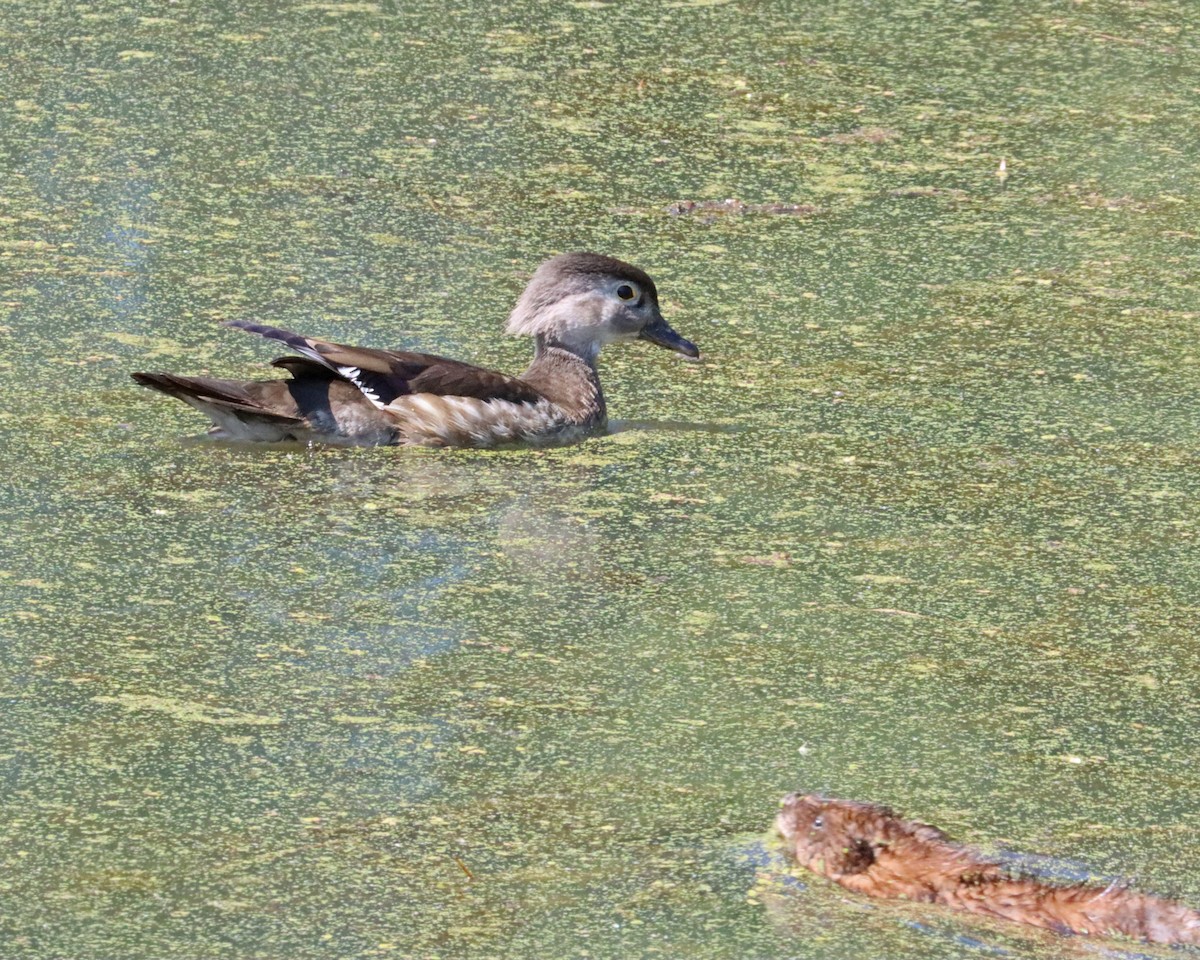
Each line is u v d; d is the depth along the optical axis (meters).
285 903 8.05
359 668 10.22
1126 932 7.74
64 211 17.05
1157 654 10.58
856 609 11.04
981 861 8.19
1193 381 14.62
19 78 20.14
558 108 20.05
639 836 8.62
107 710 9.70
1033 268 16.73
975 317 15.76
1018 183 18.59
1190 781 9.21
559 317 14.25
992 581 11.44
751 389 14.45
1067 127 20.03
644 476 13.02
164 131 18.95
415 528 12.05
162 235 16.66
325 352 13.34
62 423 13.38
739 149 19.17
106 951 7.67
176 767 9.16
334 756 9.29
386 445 13.46
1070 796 9.05
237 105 19.72
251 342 14.71
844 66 21.61
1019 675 10.29
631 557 11.68
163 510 12.16
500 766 9.22
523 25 22.58
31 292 15.43
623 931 7.86
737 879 8.27
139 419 13.55
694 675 10.21
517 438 13.52
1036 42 22.64
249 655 10.33
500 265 16.41
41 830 8.58
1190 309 15.95
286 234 16.81
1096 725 9.76
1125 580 11.48
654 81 20.91
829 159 19.02
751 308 15.84
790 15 23.38
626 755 9.34
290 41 21.69
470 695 9.93
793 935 7.82
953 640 10.68
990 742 9.56
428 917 7.95
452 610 10.93
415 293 15.77
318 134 19.06
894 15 23.47
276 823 8.68
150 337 14.73
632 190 18.11
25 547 11.54
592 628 10.74
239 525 12.00
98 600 10.91
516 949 7.71
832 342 15.26
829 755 9.38
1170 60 22.09
